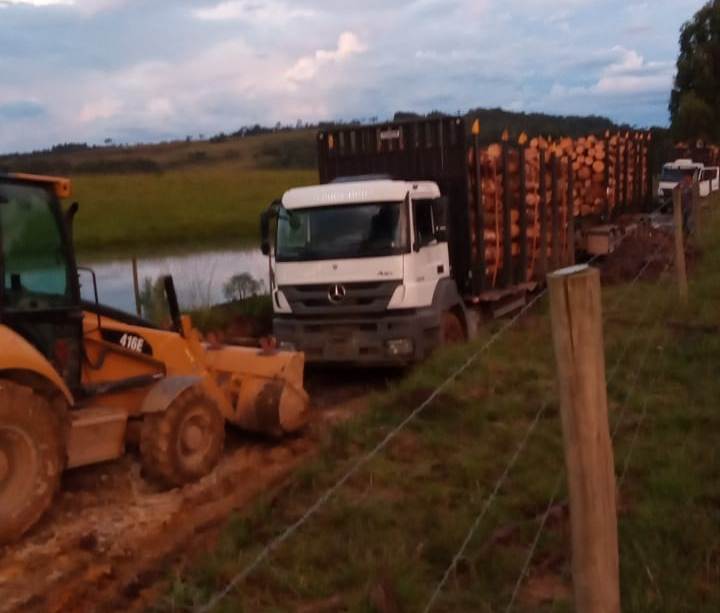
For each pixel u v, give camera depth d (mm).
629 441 7828
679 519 6055
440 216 13117
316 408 11391
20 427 6676
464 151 14320
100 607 5863
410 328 12125
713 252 19562
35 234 7453
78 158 85250
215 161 88562
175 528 7199
